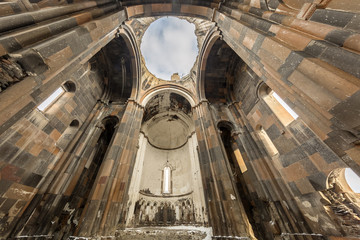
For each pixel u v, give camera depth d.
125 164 7.23
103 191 5.83
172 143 18.20
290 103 3.43
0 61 2.37
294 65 2.81
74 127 7.73
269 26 3.57
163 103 14.24
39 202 5.34
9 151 4.65
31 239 4.77
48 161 5.95
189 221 10.59
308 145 4.99
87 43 3.98
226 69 10.64
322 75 2.35
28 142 5.23
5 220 4.37
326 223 4.21
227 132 10.15
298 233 4.72
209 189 6.35
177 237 5.94
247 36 4.13
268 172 6.42
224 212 5.42
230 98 10.52
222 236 4.96
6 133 4.66
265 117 7.17
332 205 4.19
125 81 11.17
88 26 3.99
